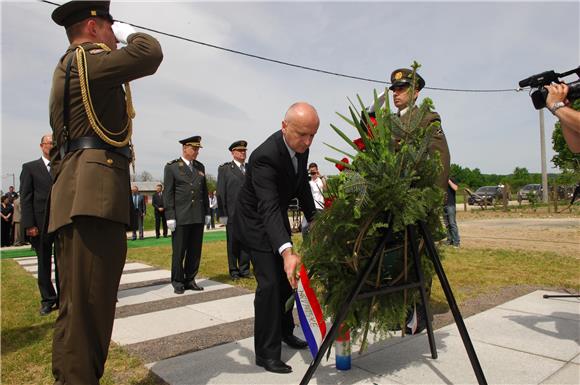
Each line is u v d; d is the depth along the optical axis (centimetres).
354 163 242
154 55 226
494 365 278
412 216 232
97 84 219
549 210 1998
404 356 301
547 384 249
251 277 672
